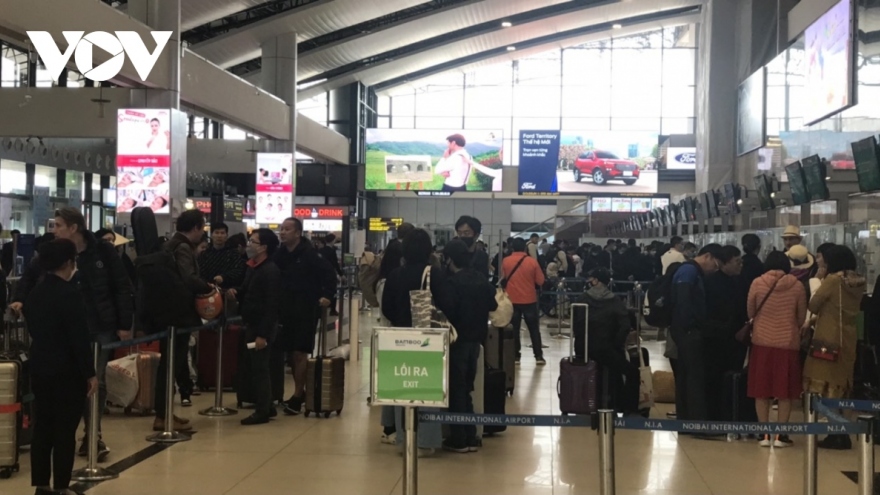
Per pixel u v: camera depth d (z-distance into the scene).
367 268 9.76
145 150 17.19
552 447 7.47
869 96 18.27
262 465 6.66
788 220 12.59
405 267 7.05
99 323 6.82
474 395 7.43
